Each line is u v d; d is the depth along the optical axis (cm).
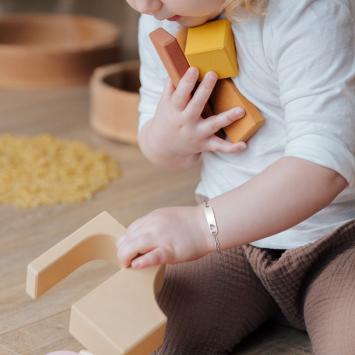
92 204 183
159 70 132
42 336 128
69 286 144
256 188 105
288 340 128
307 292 118
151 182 199
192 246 105
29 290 104
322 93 106
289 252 116
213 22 114
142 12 110
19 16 307
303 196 104
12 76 270
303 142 105
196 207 108
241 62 115
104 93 225
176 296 120
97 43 278
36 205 179
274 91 114
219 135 122
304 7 108
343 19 109
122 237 107
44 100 259
